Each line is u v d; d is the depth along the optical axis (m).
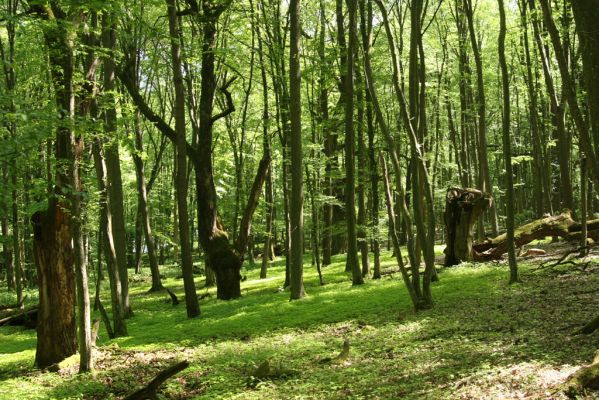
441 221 42.56
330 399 7.24
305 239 40.12
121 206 18.19
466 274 17.45
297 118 18.30
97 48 11.34
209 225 21.34
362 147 21.38
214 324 15.39
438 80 29.94
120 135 11.80
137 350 13.01
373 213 21.33
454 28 32.00
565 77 7.92
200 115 21.17
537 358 7.17
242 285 24.52
